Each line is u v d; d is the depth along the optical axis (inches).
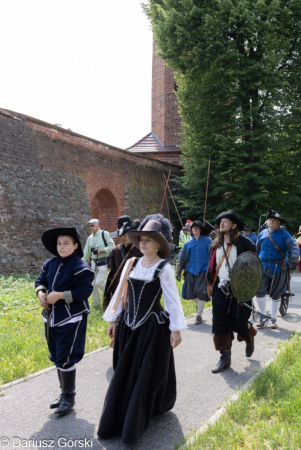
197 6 734.5
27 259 513.7
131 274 142.0
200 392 169.0
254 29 701.9
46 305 150.8
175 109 1056.2
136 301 137.3
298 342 230.4
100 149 686.5
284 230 283.1
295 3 727.1
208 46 717.3
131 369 132.0
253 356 216.2
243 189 783.7
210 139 815.1
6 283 433.4
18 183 514.0
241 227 203.6
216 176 785.6
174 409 153.1
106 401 131.7
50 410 152.4
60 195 583.8
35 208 535.5
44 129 567.2
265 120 777.6
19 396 164.6
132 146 1071.0
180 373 191.5
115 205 732.0
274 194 828.6
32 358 204.5
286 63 822.5
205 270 290.4
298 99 813.9
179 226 930.1
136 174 791.7
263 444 123.3
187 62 757.3
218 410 149.5
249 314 197.3
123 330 138.9
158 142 1070.4
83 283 151.3
